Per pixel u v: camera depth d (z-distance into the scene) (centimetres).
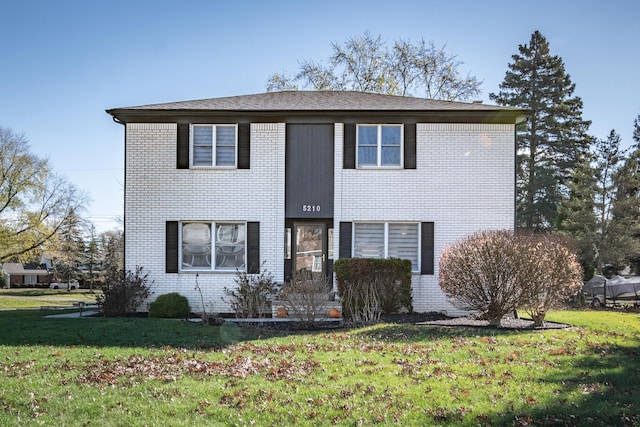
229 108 1814
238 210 1827
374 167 1831
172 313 1725
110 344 1135
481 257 1380
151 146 1828
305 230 1852
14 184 4416
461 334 1234
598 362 920
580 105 4700
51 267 7894
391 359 958
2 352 1030
